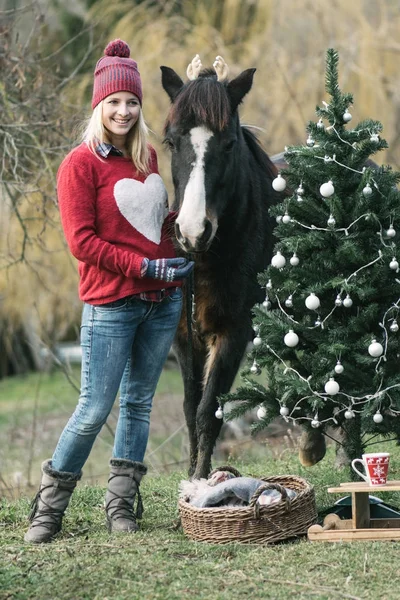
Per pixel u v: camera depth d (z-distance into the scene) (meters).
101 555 5.07
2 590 4.57
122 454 5.74
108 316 5.39
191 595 4.41
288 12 13.50
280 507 5.21
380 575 4.59
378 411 5.54
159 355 5.66
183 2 14.55
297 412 5.93
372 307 5.62
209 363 6.68
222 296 6.52
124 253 5.21
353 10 13.31
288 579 4.61
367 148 5.71
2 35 10.32
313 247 5.75
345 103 5.79
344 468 7.64
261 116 13.16
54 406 17.80
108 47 5.44
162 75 6.54
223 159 6.00
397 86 13.13
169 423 14.09
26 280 14.73
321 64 13.03
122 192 5.32
